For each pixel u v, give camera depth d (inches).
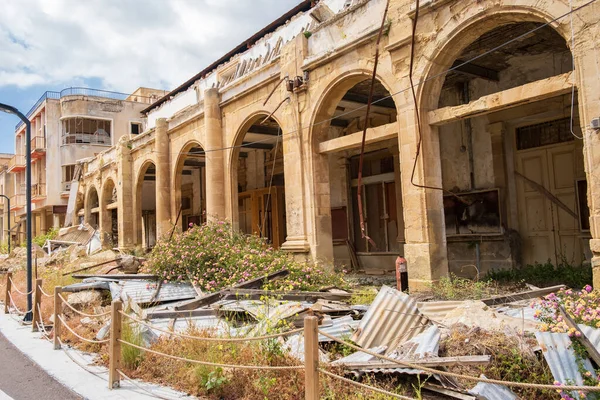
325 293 328.2
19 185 1711.4
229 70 708.0
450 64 342.0
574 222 405.4
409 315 229.0
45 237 1098.1
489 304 266.5
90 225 1019.3
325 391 173.3
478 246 451.5
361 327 227.9
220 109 590.6
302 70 450.3
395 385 178.7
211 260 418.9
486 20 306.8
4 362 279.4
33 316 367.2
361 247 593.0
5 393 223.6
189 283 414.6
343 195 604.1
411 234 350.3
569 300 217.3
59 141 1380.4
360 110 540.1
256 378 193.2
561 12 267.6
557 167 418.3
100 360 266.1
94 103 1363.2
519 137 447.8
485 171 453.4
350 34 404.8
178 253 432.8
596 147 253.1
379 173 576.4
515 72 426.6
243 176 784.9
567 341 170.9
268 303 272.5
